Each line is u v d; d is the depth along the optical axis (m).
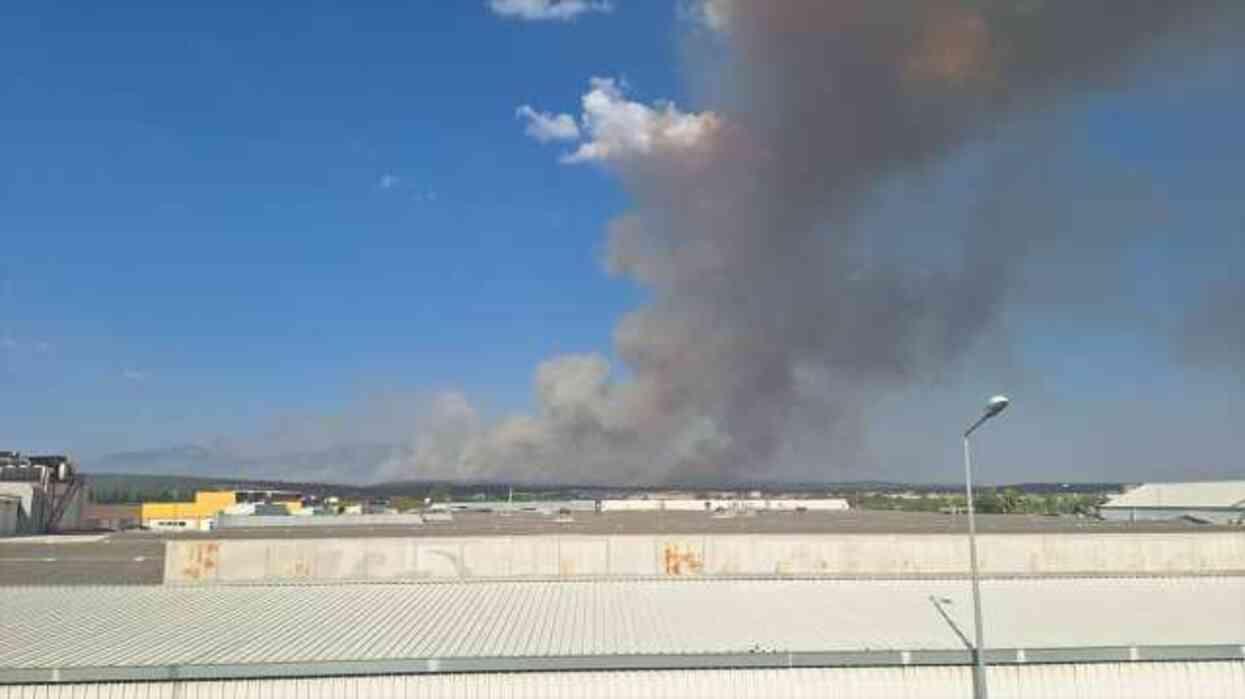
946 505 173.12
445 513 140.00
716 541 56.28
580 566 55.69
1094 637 40.44
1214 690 38.62
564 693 37.03
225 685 36.19
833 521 89.81
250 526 91.44
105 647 38.75
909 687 37.91
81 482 144.25
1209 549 55.53
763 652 37.84
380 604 47.66
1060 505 153.25
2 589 51.84
